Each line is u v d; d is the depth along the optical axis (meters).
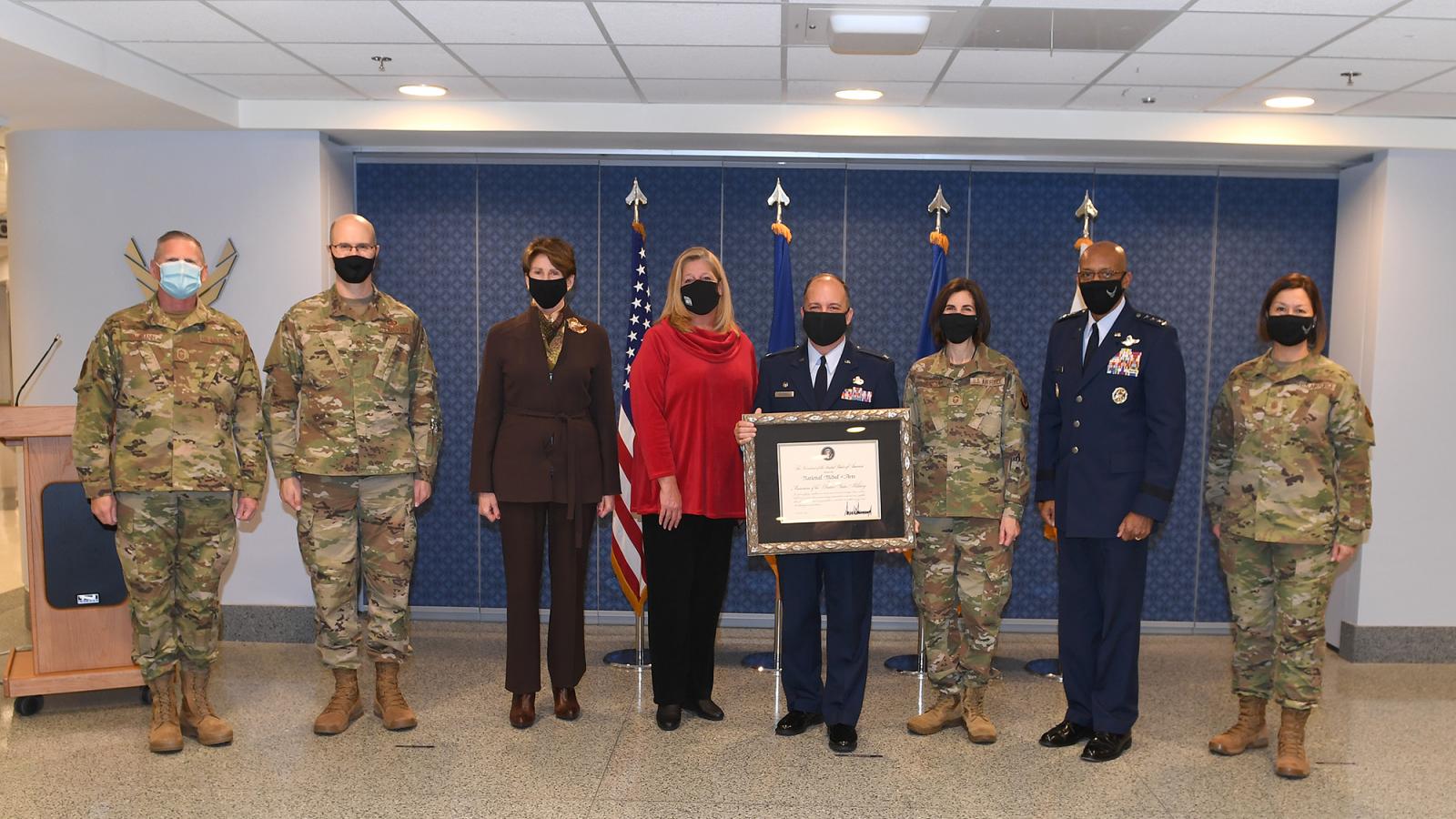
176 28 3.80
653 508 3.73
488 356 3.76
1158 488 3.45
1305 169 5.58
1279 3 3.37
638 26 3.76
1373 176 5.27
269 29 3.81
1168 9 3.46
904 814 3.19
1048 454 3.82
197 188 5.16
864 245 5.64
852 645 3.69
